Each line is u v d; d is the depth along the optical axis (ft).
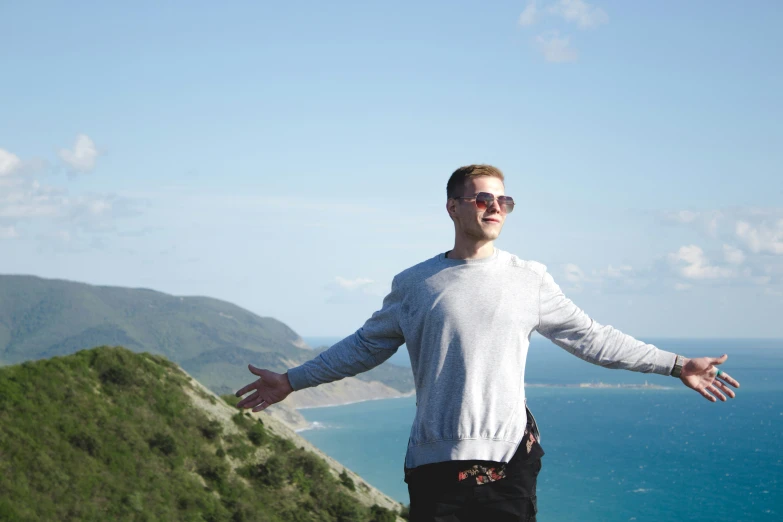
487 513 11.17
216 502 124.77
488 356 11.43
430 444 11.42
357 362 12.94
